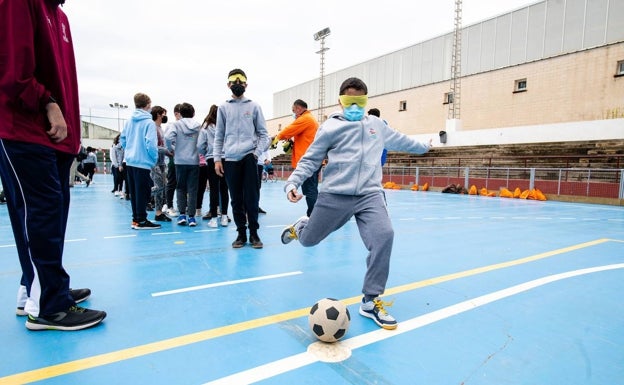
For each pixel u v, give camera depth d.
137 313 2.32
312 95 36.84
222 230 5.22
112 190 11.48
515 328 2.22
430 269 3.49
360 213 2.41
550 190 12.43
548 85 17.95
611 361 1.85
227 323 2.21
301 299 2.63
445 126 22.80
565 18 18.25
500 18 21.08
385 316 2.22
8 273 3.07
